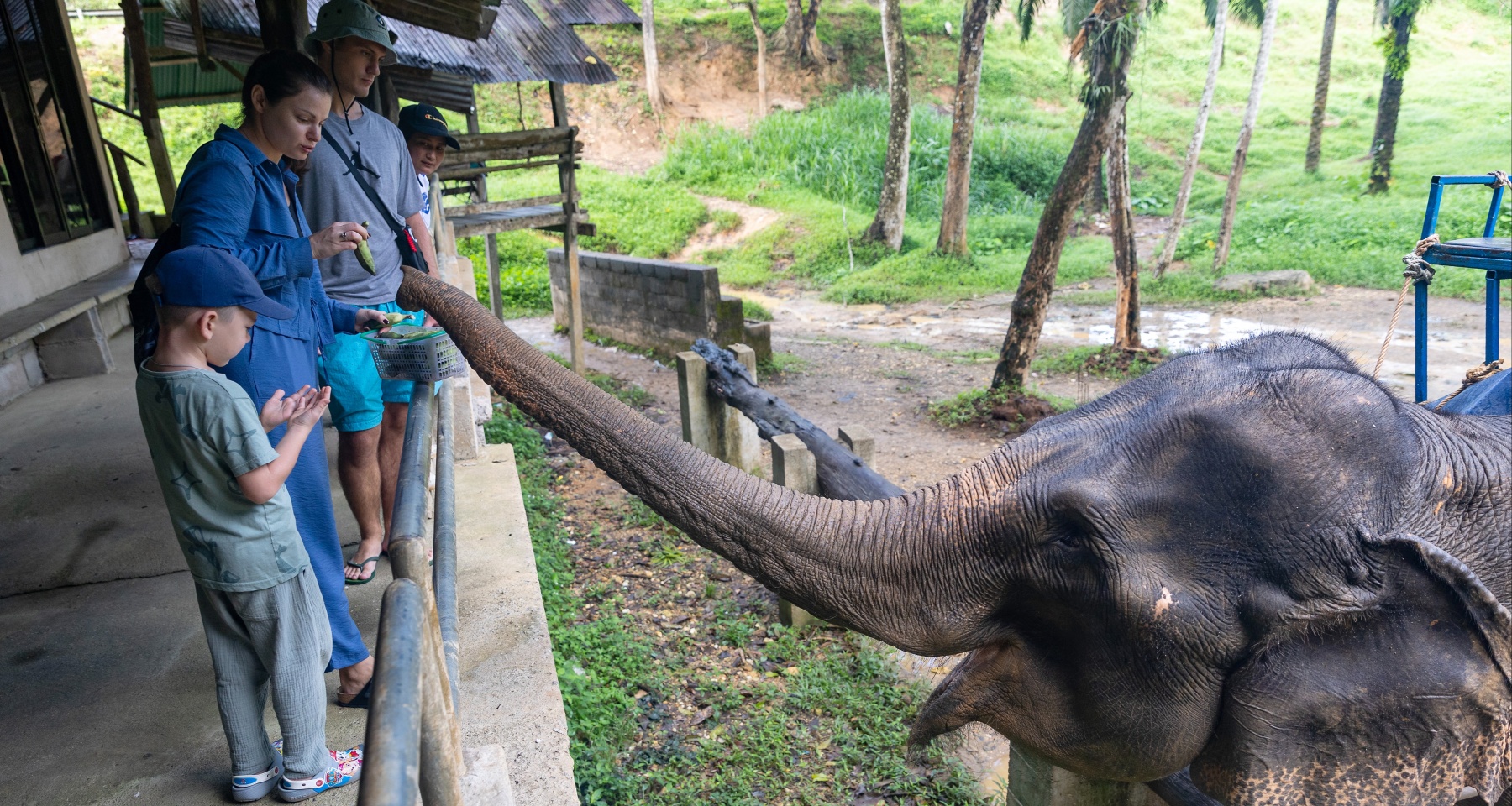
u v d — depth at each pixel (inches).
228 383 80.4
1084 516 71.4
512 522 184.2
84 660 123.6
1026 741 82.1
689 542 285.7
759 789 178.1
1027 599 77.1
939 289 759.7
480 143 425.1
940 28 1397.6
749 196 1013.2
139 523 164.6
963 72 788.0
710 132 1155.9
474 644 140.6
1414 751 67.4
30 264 267.3
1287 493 68.0
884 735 191.8
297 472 100.0
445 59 437.4
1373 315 583.8
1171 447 72.1
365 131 139.7
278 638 88.7
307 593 90.4
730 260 891.4
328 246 101.3
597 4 530.0
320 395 88.1
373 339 116.0
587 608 245.0
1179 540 70.4
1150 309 652.7
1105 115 382.3
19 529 163.0
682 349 536.1
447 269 337.7
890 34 832.9
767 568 76.9
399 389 143.6
